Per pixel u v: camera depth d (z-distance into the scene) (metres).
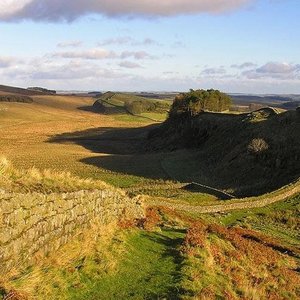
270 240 28.83
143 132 163.50
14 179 13.15
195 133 114.19
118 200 20.64
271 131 79.75
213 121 109.62
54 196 13.83
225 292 13.52
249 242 23.48
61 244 14.19
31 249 12.11
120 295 12.20
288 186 52.78
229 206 45.22
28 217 12.08
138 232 19.14
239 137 87.19
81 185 17.44
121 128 180.88
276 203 49.53
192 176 73.75
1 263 10.55
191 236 19.17
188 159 90.06
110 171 77.38
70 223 14.92
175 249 17.41
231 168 73.69
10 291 10.09
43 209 13.00
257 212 46.25
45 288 11.20
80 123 198.38
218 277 15.21
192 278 14.15
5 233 10.80
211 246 18.88
